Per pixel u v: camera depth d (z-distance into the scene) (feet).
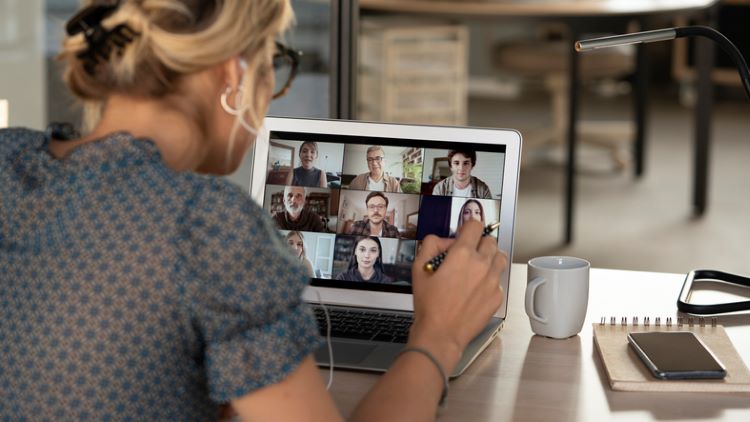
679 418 3.14
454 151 4.18
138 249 2.50
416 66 14.93
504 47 16.72
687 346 3.57
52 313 2.51
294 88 6.20
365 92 14.92
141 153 2.62
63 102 6.86
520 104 22.31
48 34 6.81
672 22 18.48
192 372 2.59
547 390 3.38
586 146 18.39
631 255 12.19
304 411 2.53
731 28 20.56
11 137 2.79
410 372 2.94
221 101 2.89
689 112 21.49
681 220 13.76
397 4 13.37
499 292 3.23
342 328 3.92
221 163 3.03
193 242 2.51
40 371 2.50
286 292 2.54
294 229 4.29
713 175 16.20
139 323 2.48
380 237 4.20
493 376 3.51
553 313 3.85
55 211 2.59
